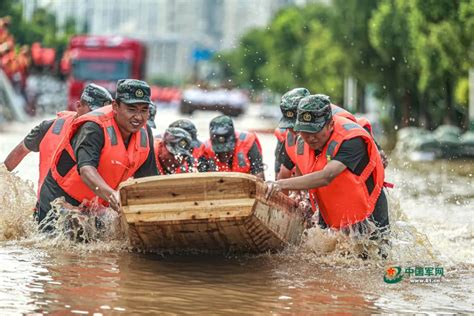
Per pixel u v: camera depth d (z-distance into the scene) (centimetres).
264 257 1483
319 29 9156
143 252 1497
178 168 1756
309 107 1398
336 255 1476
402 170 3778
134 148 1525
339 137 1423
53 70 9256
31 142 1681
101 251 1490
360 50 6850
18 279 1228
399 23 5456
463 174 3609
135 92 1481
